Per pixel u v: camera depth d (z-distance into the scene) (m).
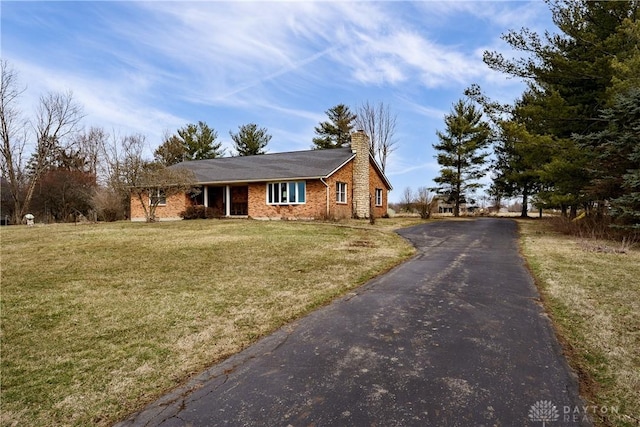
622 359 3.36
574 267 7.35
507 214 39.00
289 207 20.86
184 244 10.83
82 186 33.03
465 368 3.20
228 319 4.65
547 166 13.55
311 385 2.98
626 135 10.55
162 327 4.40
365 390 2.87
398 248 10.27
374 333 4.07
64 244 11.12
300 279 6.66
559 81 14.83
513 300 5.20
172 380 3.18
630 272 6.84
